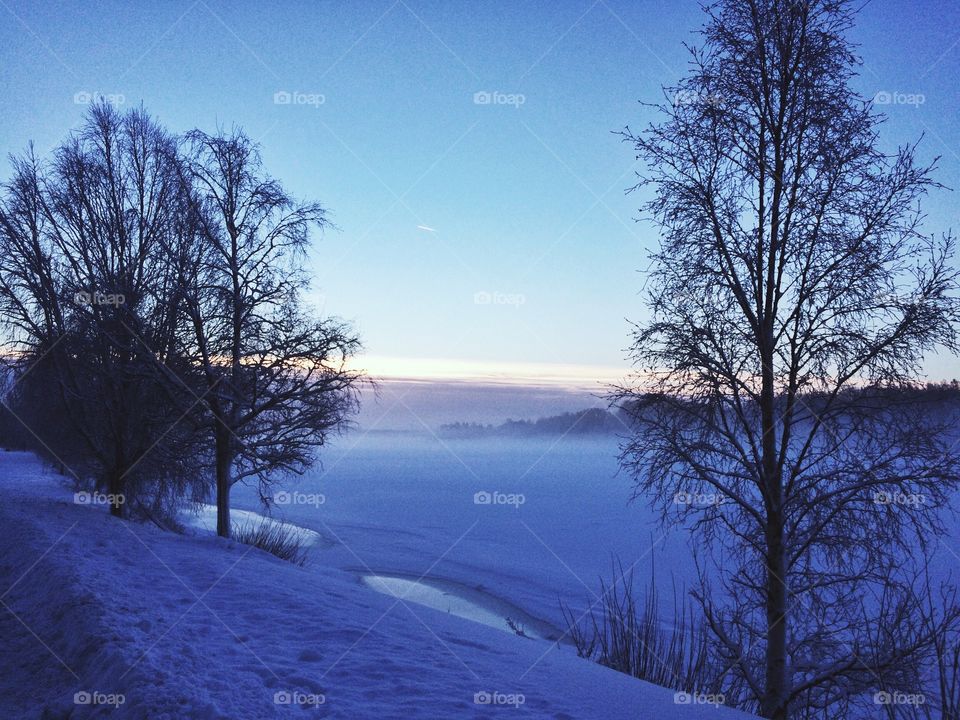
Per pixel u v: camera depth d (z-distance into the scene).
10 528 16.64
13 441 58.16
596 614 32.78
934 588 16.86
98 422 21.95
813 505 13.58
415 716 5.64
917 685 11.04
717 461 14.32
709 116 14.86
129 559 13.16
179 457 22.36
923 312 13.35
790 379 14.16
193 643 7.47
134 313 21.36
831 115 14.23
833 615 13.31
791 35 14.59
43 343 21.52
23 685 6.81
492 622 31.91
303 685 6.34
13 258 21.28
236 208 23.33
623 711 6.32
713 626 13.21
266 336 22.98
